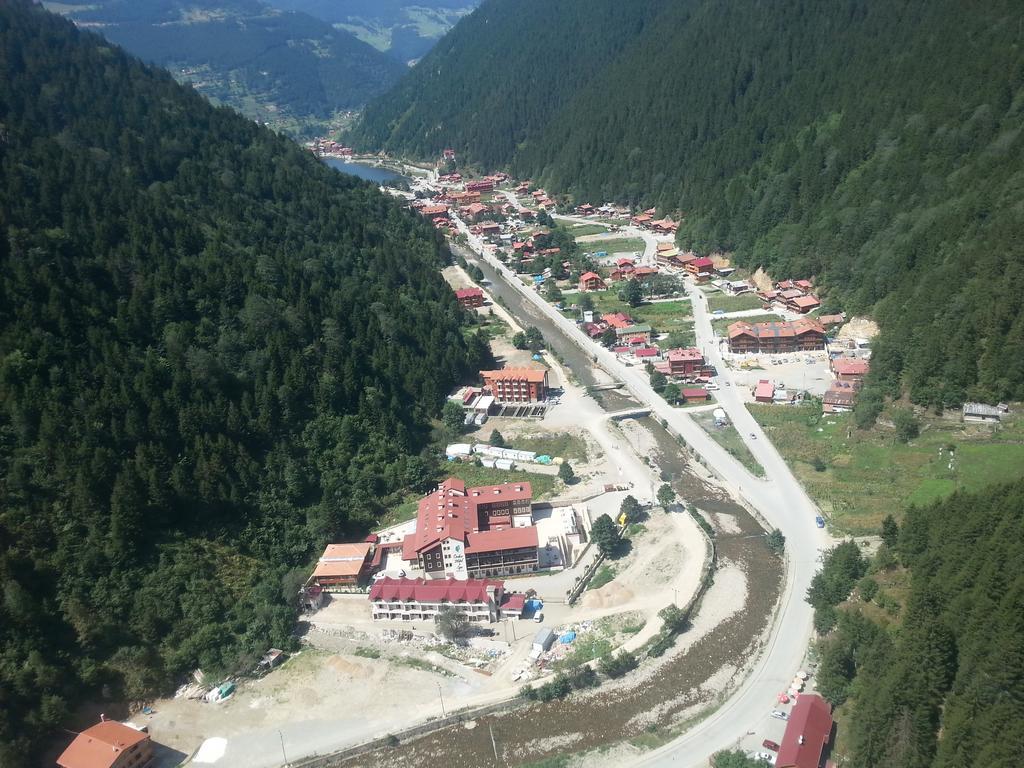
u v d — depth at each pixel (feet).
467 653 415.23
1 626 372.17
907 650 337.31
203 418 508.53
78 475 429.38
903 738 309.63
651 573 465.88
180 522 463.42
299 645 430.20
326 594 469.16
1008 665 300.40
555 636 422.82
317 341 624.18
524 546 465.88
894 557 412.57
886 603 387.75
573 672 387.55
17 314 497.46
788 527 496.64
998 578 338.13
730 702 372.79
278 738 371.56
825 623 400.06
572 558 486.38
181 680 408.67
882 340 645.10
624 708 375.66
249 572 460.96
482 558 469.98
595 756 351.46
